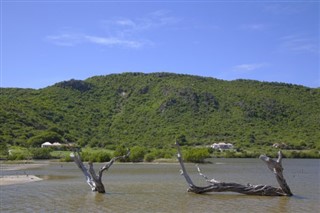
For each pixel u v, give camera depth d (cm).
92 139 17300
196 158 10762
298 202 3331
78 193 3859
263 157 3706
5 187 4359
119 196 3666
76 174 6488
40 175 6244
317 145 16212
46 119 18100
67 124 18600
